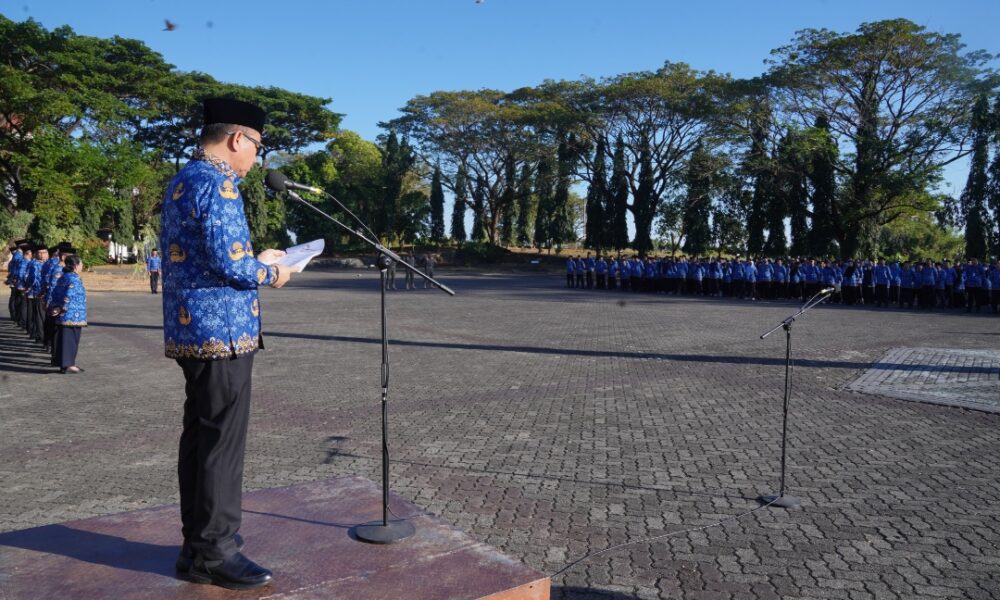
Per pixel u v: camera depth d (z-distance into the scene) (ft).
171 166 191.11
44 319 42.19
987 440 23.99
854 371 37.55
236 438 9.64
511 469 20.72
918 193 130.82
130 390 32.09
